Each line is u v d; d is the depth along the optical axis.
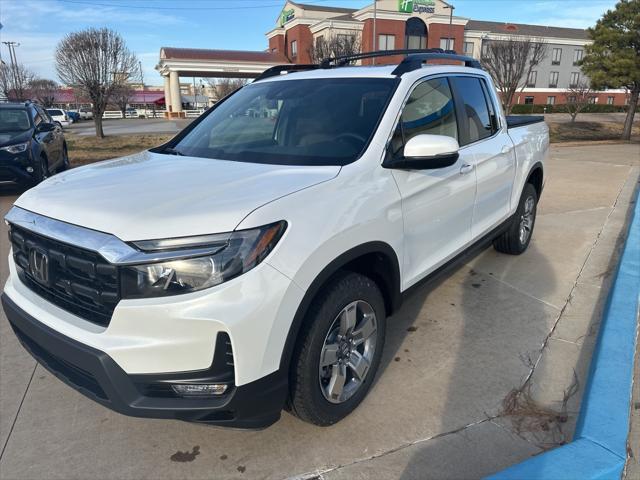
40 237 2.35
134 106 76.50
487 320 3.87
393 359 3.33
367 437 2.61
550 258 5.27
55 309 2.36
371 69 3.51
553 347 3.47
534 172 5.23
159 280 2.03
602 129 31.59
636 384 3.01
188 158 3.11
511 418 2.74
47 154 9.60
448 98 3.66
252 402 2.16
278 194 2.29
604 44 22.78
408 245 3.00
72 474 2.39
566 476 2.12
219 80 70.69
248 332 2.07
